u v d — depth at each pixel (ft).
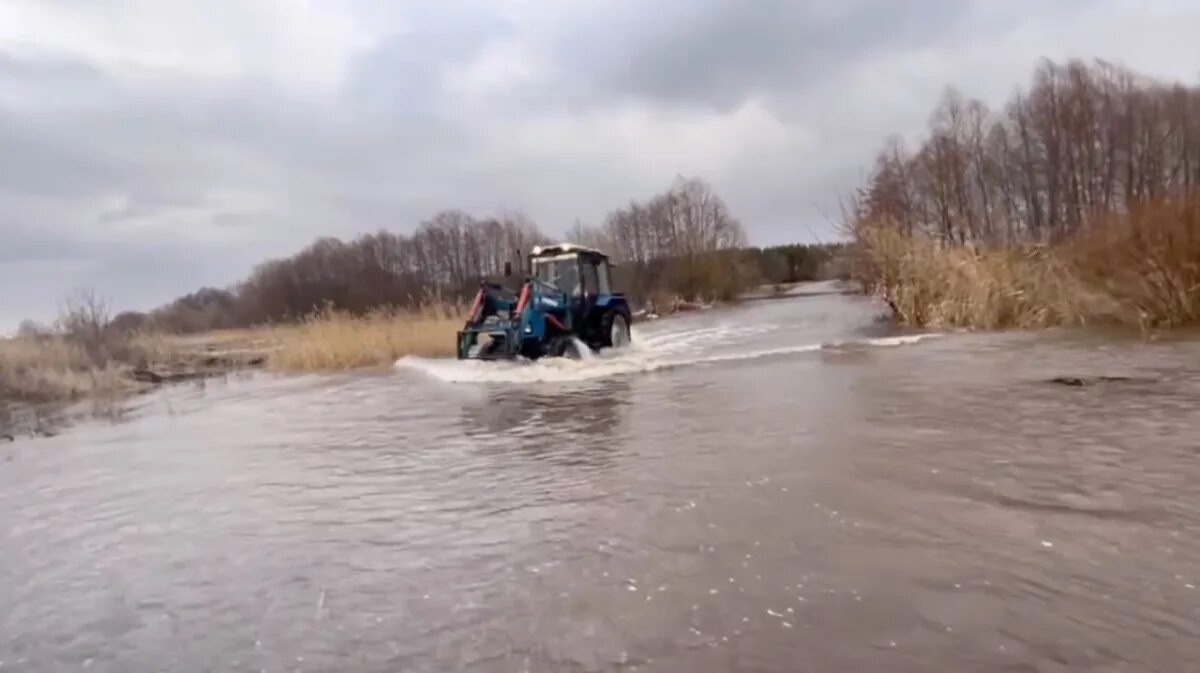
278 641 8.92
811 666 7.25
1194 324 38.34
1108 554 9.48
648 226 148.36
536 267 46.29
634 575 9.95
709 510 12.46
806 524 11.35
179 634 9.41
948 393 22.67
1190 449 14.37
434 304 66.39
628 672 7.45
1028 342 36.22
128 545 13.48
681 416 22.11
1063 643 7.36
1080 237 49.37
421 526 13.14
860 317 66.49
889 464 14.52
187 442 24.94
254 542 13.01
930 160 91.45
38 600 11.00
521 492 14.87
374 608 9.66
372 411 28.91
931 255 53.21
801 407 22.03
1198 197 41.50
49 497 17.92
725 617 8.46
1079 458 14.17
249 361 60.85
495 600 9.57
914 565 9.50
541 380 34.76
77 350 54.24
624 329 49.01
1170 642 7.27
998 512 11.32
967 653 7.28
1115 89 98.99
